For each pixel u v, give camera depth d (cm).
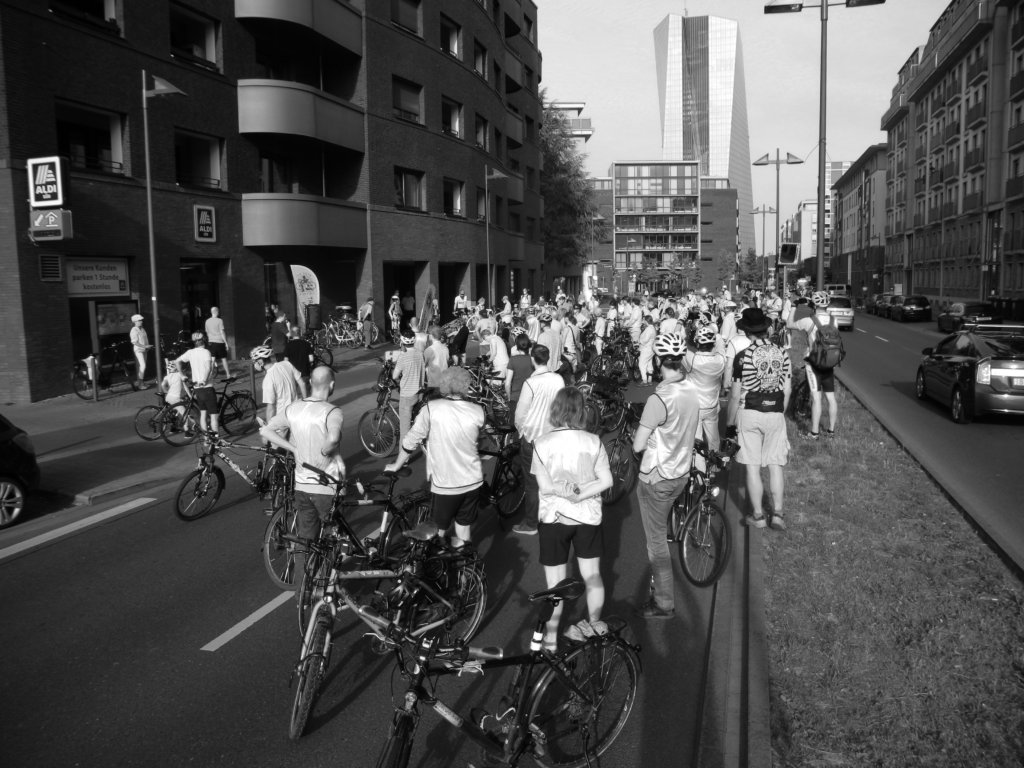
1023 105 4597
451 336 2138
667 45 19200
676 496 587
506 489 830
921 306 5134
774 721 421
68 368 1747
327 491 577
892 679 462
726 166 19038
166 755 423
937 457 1102
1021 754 388
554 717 401
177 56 2089
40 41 1666
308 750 428
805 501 845
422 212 3161
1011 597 577
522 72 4859
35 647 559
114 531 841
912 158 7212
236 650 552
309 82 2706
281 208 2348
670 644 547
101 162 1870
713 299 2972
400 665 388
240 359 2334
